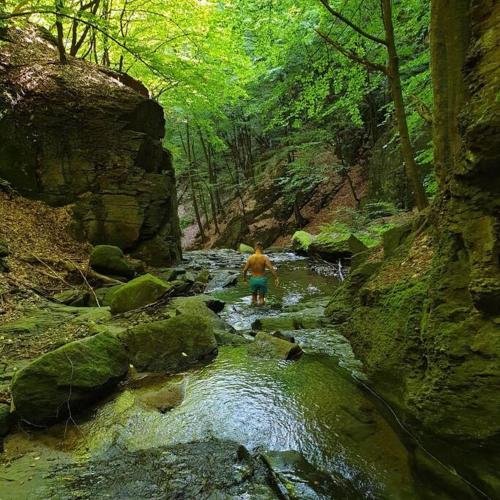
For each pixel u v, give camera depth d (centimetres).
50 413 394
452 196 364
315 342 615
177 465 332
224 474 319
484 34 358
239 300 943
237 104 2386
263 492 297
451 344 330
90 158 1177
